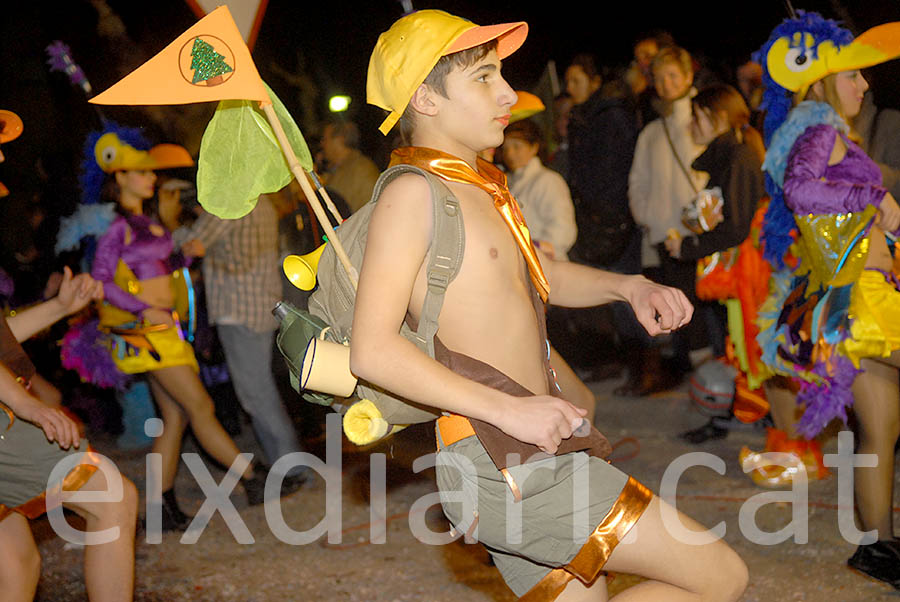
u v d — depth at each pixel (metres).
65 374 7.34
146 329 4.96
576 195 7.41
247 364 5.37
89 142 5.02
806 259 3.88
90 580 3.08
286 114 2.65
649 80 6.93
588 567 2.36
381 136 7.65
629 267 7.53
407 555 4.43
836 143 3.77
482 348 2.36
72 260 6.64
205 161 2.67
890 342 3.72
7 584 3.04
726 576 2.39
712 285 5.08
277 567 4.39
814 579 3.92
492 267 2.37
